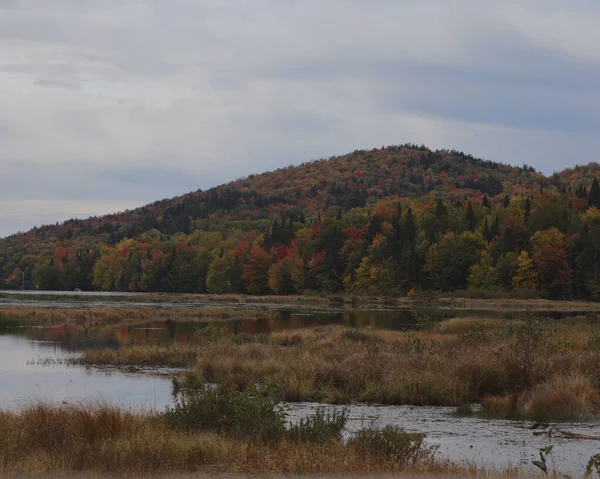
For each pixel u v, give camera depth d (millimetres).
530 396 16344
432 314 56781
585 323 33219
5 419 11305
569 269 105625
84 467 9266
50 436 10859
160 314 58156
